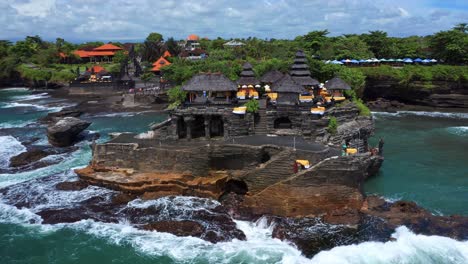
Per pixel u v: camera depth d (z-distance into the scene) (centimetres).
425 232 4012
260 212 4419
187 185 4806
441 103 10931
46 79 15788
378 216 4281
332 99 6306
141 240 4069
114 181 4969
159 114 9862
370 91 11656
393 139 7675
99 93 13175
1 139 7706
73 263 3728
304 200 4359
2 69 16938
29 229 4312
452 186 5284
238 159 5003
